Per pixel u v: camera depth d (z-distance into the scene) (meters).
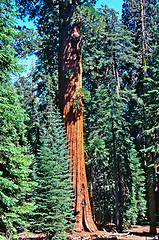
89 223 16.08
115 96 21.12
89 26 20.53
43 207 12.62
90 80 30.69
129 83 32.47
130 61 29.36
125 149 22.95
